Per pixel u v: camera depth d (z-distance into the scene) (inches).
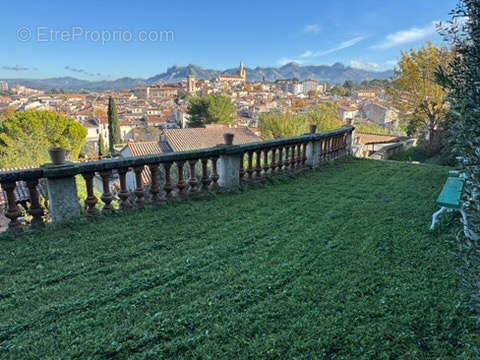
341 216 156.9
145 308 86.1
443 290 91.2
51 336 75.5
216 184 199.3
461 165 65.8
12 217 130.1
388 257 112.5
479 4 65.6
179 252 119.1
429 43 632.4
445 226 134.6
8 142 963.3
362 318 80.7
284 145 236.1
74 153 1090.1
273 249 121.0
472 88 59.6
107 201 154.0
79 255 115.7
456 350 70.6
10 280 98.9
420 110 662.5
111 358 69.4
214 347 72.2
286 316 82.3
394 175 250.5
